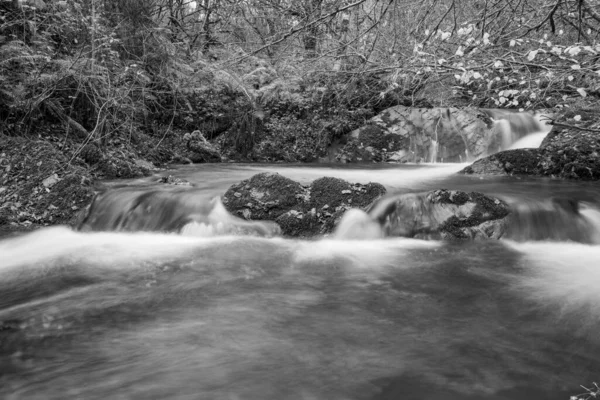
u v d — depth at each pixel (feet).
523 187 22.56
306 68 33.78
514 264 15.30
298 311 11.82
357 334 10.47
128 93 29.76
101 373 8.76
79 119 28.71
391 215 18.66
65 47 26.84
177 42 39.40
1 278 14.34
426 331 10.61
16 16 25.48
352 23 30.58
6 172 21.79
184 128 37.63
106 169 25.93
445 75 19.61
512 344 9.90
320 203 19.24
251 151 38.14
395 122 38.65
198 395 8.04
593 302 12.12
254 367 8.98
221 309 11.94
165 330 10.68
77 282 13.99
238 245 17.69
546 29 18.62
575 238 17.80
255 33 42.27
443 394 8.04
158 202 20.81
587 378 8.52
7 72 24.48
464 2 21.44
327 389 8.21
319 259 16.12
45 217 20.18
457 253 16.47
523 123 36.55
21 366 9.04
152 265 15.62
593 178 24.48
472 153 36.14
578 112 27.35
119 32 31.50
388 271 14.85
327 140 38.99
